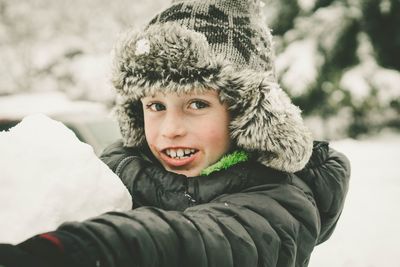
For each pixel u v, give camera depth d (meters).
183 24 1.14
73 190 0.82
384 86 10.07
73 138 0.91
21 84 19.22
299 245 1.07
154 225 0.71
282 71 10.05
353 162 7.52
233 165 1.13
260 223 0.95
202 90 1.07
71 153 0.86
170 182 1.12
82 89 14.34
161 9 1.26
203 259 0.76
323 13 10.20
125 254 0.63
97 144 4.34
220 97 1.09
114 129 4.54
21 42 19.31
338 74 10.16
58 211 0.78
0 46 19.34
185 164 1.11
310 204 1.13
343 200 1.43
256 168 1.13
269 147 1.09
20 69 19.38
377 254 3.78
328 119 10.45
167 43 1.05
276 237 0.96
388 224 4.46
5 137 0.85
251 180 1.11
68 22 19.02
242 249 0.86
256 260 0.89
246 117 1.09
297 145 1.10
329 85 10.10
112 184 0.89
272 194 1.07
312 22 10.24
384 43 10.66
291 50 10.12
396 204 5.11
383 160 7.57
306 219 1.09
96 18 18.44
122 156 1.30
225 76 1.07
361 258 3.71
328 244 4.00
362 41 10.18
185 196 1.10
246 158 1.15
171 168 1.14
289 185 1.14
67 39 18.77
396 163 7.30
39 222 0.77
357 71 10.16
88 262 0.58
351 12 10.16
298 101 10.28
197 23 1.14
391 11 10.27
